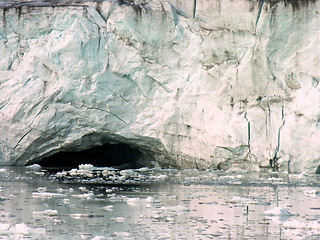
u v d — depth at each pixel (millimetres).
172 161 85750
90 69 83250
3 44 86062
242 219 49062
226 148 79062
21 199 57000
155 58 83875
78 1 87688
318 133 76438
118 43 84125
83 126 84188
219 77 81125
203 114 80812
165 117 82375
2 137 84688
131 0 87062
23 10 86250
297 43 80500
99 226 46250
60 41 84500
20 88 83812
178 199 57688
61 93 82938
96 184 67812
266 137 78125
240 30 81500
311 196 59719
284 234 44438
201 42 82938
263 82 80000
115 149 95312
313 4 80125
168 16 83375
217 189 64188
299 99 78250
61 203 55031
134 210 52094
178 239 42969
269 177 73438
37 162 87875
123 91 84125
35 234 43781
